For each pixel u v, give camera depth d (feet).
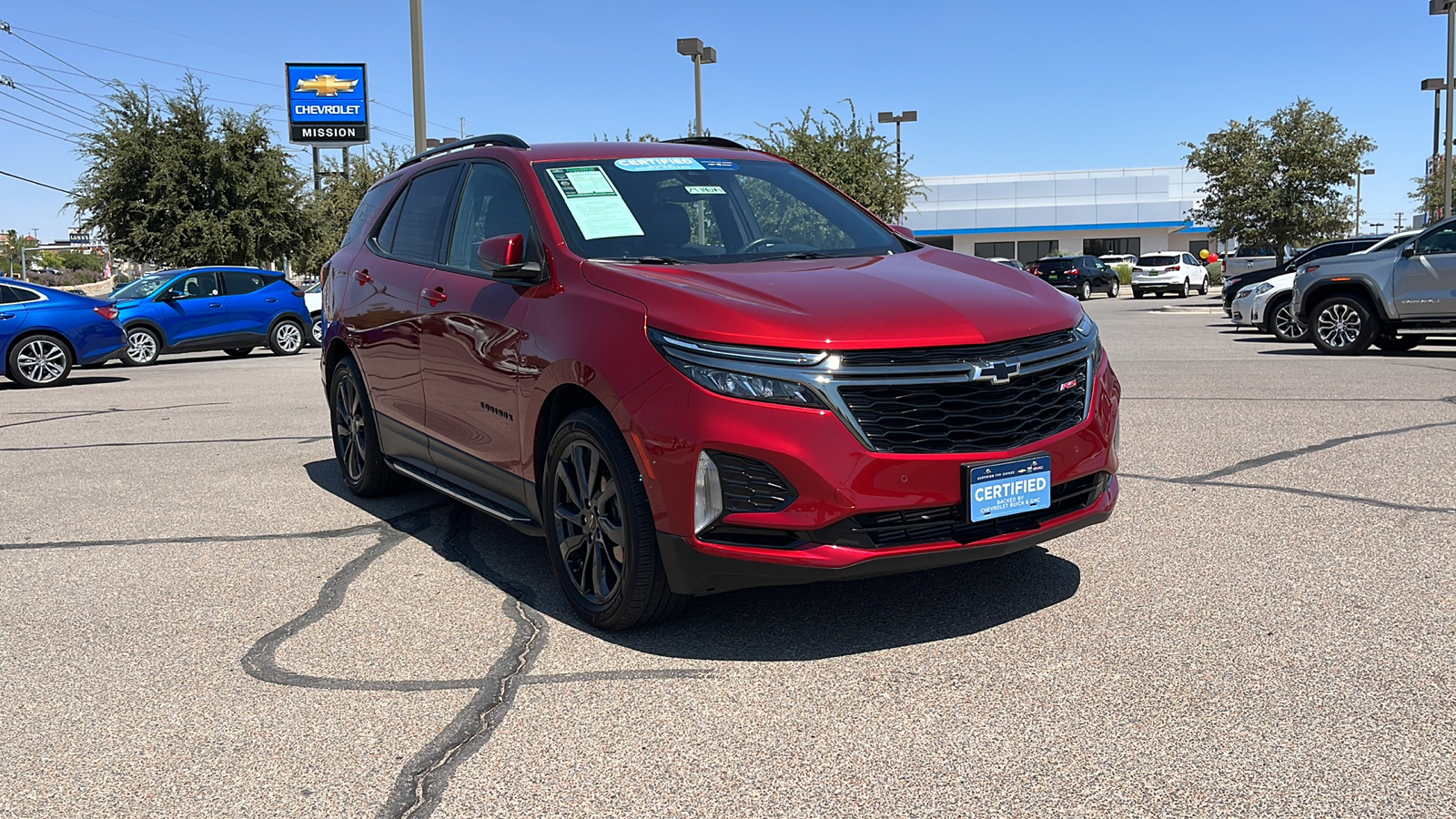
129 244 90.58
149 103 91.86
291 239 94.53
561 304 12.71
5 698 10.81
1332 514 16.33
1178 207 203.31
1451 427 23.43
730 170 16.08
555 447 12.57
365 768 9.14
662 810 8.29
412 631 12.51
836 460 10.46
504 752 9.37
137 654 11.93
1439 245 40.52
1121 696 10.07
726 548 10.73
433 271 16.26
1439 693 9.87
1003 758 8.95
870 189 99.71
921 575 13.93
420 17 59.21
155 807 8.57
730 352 10.67
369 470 19.06
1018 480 11.10
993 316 11.38
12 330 44.32
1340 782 8.36
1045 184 209.56
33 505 19.63
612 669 11.19
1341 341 43.21
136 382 45.27
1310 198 98.32
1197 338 57.21
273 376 46.88
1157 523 16.10
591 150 15.74
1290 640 11.30
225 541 16.69
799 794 8.47
